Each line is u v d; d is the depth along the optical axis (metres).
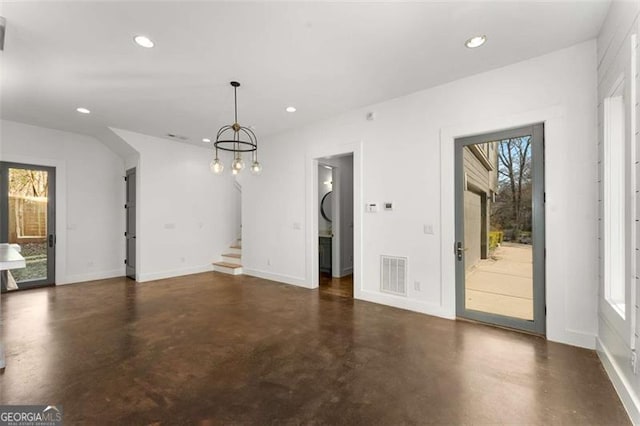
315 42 2.61
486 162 3.28
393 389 2.10
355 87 3.53
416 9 2.19
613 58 2.18
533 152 2.97
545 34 2.53
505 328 3.15
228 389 2.11
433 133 3.56
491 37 2.56
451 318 3.46
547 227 2.85
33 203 5.11
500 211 3.20
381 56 2.85
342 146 4.45
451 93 3.41
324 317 3.57
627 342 1.92
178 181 6.18
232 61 2.92
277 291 4.82
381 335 3.03
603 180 2.44
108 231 5.96
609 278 2.39
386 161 3.97
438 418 1.79
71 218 5.49
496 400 1.96
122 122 4.82
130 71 3.10
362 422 1.76
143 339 2.97
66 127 5.11
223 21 2.31
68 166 5.45
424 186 3.64
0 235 4.79
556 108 2.79
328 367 2.40
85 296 4.57
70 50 2.70
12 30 2.38
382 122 4.00
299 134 5.10
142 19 2.28
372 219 4.12
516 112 3.00
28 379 2.23
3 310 3.90
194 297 4.50
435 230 3.57
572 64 2.72
